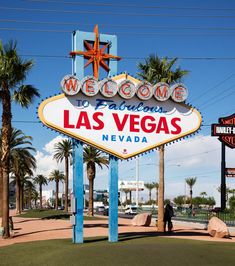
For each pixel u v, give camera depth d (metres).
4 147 25.02
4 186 24.66
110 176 19.45
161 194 26.91
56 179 96.62
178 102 20.08
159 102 19.97
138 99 19.69
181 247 16.17
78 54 19.72
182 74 27.39
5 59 24.44
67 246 17.41
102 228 30.22
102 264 13.37
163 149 27.41
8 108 25.25
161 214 26.53
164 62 27.39
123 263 13.44
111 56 20.22
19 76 24.91
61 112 18.50
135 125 19.52
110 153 19.09
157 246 16.30
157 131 19.78
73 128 18.59
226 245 18.16
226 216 35.09
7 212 24.34
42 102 18.30
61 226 32.31
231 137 36.03
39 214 55.34
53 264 13.70
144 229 28.61
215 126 35.91
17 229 29.64
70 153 67.25
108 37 20.38
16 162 53.16
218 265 13.54
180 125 20.11
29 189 124.69
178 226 33.06
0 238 23.66
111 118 19.20
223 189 36.28
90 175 54.22
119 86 19.12
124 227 30.69
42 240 21.00
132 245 16.66
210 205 108.75
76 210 18.73
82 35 19.94
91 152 53.97
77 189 18.83
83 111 18.80
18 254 16.25
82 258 14.17
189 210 54.53
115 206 19.39
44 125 18.23
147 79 27.42
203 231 27.33
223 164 36.22
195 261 13.90
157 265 13.25
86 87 18.66
